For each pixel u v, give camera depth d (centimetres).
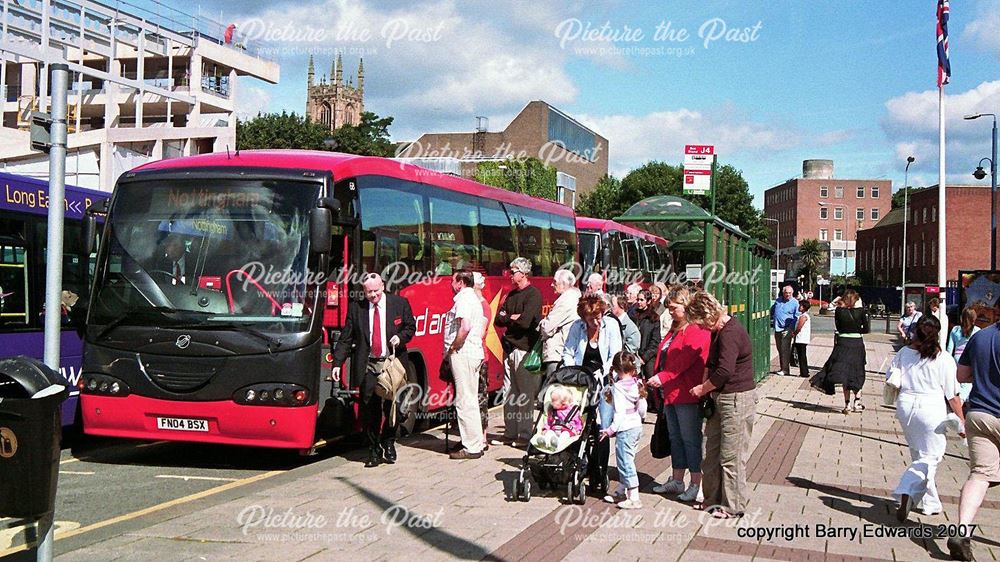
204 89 4781
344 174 1083
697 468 872
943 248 2211
